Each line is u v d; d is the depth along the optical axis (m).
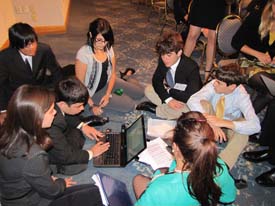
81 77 2.54
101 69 2.58
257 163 2.32
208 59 3.35
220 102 2.01
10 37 2.16
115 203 1.64
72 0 6.84
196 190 1.08
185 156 1.09
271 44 2.56
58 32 4.96
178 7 3.84
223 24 2.81
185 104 2.45
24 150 1.25
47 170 1.34
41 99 1.27
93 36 2.35
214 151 1.06
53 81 2.66
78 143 2.24
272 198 2.02
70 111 1.87
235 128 1.88
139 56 4.04
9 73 2.41
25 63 2.40
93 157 2.17
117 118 2.76
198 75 2.40
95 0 6.93
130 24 5.34
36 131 1.29
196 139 1.06
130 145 2.18
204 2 3.05
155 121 2.40
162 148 2.09
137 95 3.01
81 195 1.54
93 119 2.63
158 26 5.21
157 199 1.14
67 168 2.07
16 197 1.33
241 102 1.96
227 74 1.80
